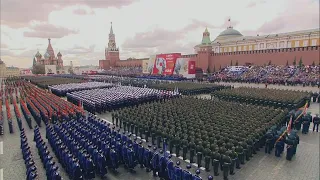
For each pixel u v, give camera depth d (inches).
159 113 875.4
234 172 513.0
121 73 3969.0
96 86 1920.5
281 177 490.6
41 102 1202.0
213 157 510.3
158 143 658.2
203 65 3198.8
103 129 713.6
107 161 533.3
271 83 2052.2
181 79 2546.8
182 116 829.2
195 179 398.3
